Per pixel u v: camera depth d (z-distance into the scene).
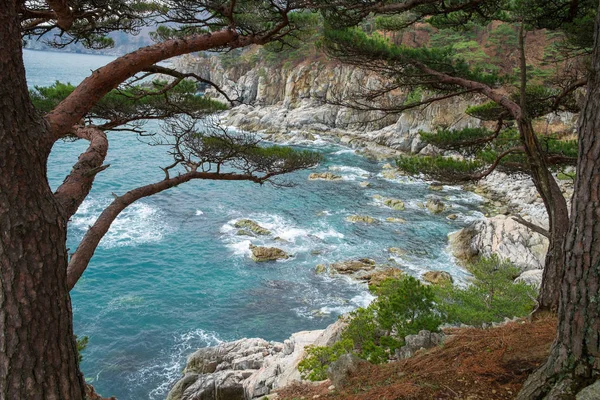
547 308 7.64
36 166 2.92
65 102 3.57
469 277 26.97
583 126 4.43
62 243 3.00
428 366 6.46
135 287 26.19
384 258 29.39
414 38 60.91
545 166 7.78
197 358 18.62
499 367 5.70
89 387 8.35
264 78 80.69
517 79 11.06
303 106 70.44
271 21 7.36
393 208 38.34
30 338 2.71
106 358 20.80
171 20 6.89
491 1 9.48
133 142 58.78
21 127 2.85
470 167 10.45
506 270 15.16
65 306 2.96
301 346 16.31
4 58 2.76
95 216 34.72
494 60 55.66
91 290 25.69
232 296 25.53
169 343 21.92
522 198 39.19
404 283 11.02
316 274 27.59
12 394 2.65
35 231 2.81
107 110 8.34
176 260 29.14
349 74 67.56
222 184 43.28
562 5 10.13
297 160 9.47
